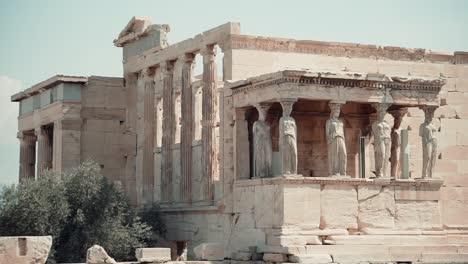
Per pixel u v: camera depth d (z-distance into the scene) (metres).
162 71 50.53
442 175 48.19
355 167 45.19
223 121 43.78
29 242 35.38
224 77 43.88
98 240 45.28
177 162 49.47
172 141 49.91
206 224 45.03
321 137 44.75
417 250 39.94
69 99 53.56
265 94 40.81
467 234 45.97
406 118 47.16
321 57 45.34
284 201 39.03
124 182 54.25
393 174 44.38
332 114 40.84
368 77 41.19
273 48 44.12
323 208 39.84
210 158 45.62
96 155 53.91
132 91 54.50
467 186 48.62
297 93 39.94
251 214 41.09
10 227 45.38
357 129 45.38
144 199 51.72
